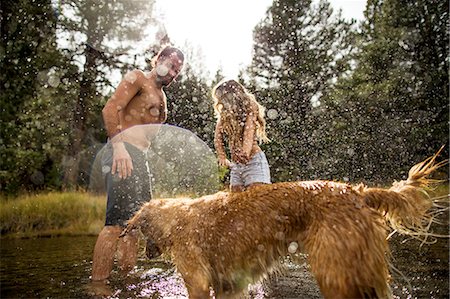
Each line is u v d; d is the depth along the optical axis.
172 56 4.92
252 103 4.28
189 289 3.36
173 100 16.94
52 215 9.76
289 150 13.66
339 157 15.10
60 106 16.59
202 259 3.35
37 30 16.17
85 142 17.31
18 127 15.78
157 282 4.04
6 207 9.81
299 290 3.75
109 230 4.38
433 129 17.89
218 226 3.30
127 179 4.55
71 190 15.48
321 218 2.88
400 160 16.86
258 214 3.14
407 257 5.06
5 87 15.66
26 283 4.01
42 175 16.08
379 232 2.85
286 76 20.94
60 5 16.55
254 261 3.16
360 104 18.92
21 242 7.34
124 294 3.65
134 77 4.73
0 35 15.62
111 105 4.57
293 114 17.91
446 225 7.61
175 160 10.74
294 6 22.19
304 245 2.94
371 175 15.49
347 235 2.78
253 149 4.24
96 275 4.17
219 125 4.46
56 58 16.27
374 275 2.76
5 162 15.12
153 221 3.67
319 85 21.22
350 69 21.53
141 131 4.76
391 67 20.45
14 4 15.73
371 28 21.59
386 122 18.31
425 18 20.05
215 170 10.48
